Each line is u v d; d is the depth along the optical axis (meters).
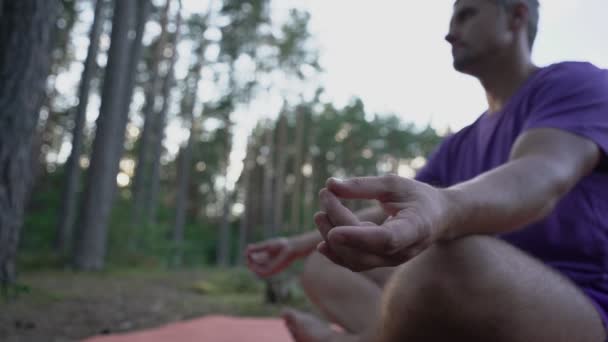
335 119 32.50
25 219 10.28
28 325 2.84
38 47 3.35
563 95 0.91
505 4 1.14
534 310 0.77
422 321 0.79
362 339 1.11
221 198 30.48
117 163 10.09
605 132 0.83
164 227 11.53
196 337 2.52
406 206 0.52
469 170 1.27
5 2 3.29
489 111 1.27
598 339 0.85
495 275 0.74
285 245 1.54
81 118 10.05
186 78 18.38
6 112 3.20
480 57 1.16
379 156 35.03
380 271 1.53
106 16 13.40
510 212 0.63
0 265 3.16
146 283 6.12
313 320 1.44
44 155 16.88
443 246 0.75
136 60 10.16
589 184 0.95
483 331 0.76
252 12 18.66
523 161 0.72
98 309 3.65
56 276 6.32
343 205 0.50
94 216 7.78
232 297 5.02
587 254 0.95
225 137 24.31
